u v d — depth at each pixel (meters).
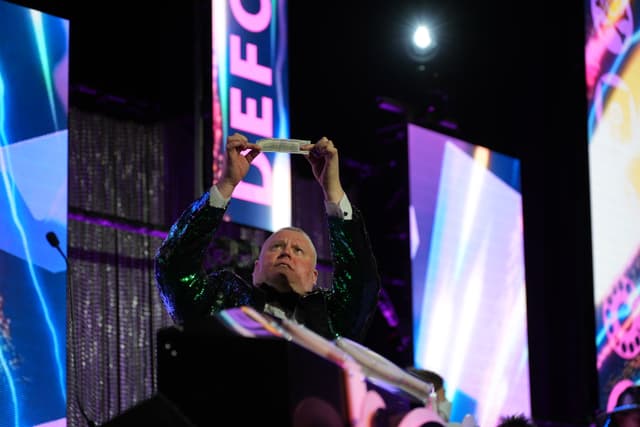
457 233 9.20
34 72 6.81
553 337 10.38
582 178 9.49
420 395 2.03
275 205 7.57
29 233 6.62
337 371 1.74
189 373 1.75
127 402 7.47
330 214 3.00
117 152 7.83
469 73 10.29
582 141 9.58
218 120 7.40
